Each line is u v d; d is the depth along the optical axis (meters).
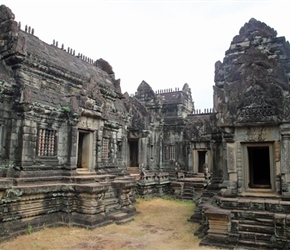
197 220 16.50
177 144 35.88
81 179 15.66
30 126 14.56
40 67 16.45
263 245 10.27
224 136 12.75
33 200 13.70
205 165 29.09
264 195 11.74
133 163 32.38
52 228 13.99
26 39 16.77
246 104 12.33
